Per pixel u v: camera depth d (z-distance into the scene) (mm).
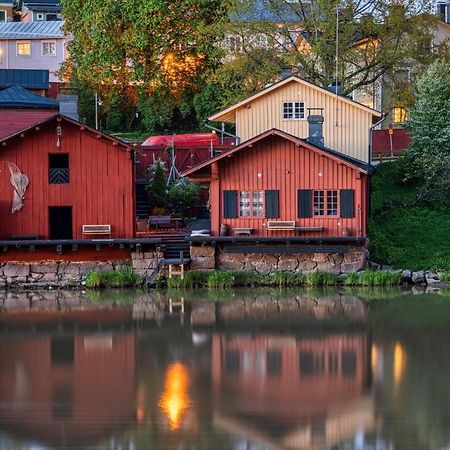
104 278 50219
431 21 66500
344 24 65250
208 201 61469
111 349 37344
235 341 38469
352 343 37969
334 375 33500
